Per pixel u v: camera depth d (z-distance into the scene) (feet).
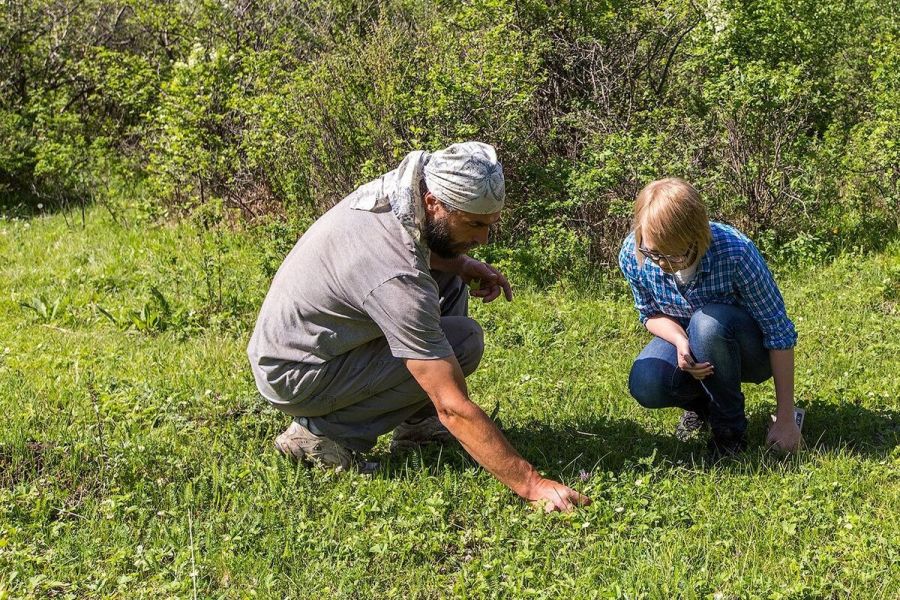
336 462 12.81
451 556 10.89
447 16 26.84
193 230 26.73
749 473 12.39
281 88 26.13
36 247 25.55
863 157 24.34
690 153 23.21
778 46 26.73
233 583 10.53
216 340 18.51
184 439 13.92
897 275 20.43
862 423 13.75
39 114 31.24
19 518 11.67
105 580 10.43
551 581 10.33
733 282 12.52
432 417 13.55
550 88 26.30
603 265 21.94
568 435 13.79
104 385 15.74
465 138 23.21
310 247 11.79
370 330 11.83
